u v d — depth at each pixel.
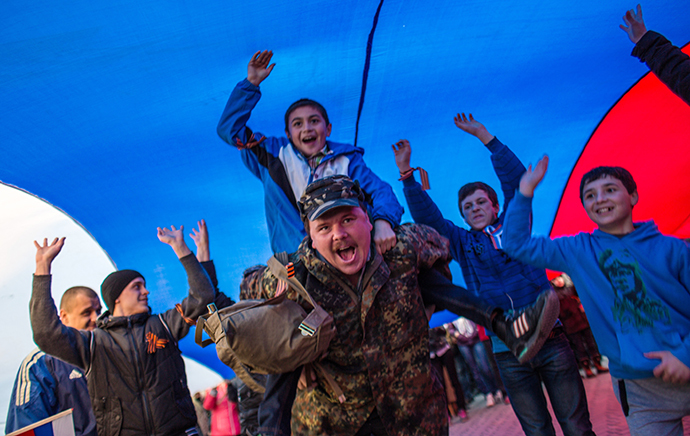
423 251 2.29
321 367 2.21
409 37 3.60
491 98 4.25
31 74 3.16
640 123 4.74
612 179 3.10
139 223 4.54
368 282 2.13
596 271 3.15
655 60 3.67
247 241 4.83
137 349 3.34
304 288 2.10
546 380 3.44
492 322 2.19
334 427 2.32
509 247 3.65
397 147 4.25
